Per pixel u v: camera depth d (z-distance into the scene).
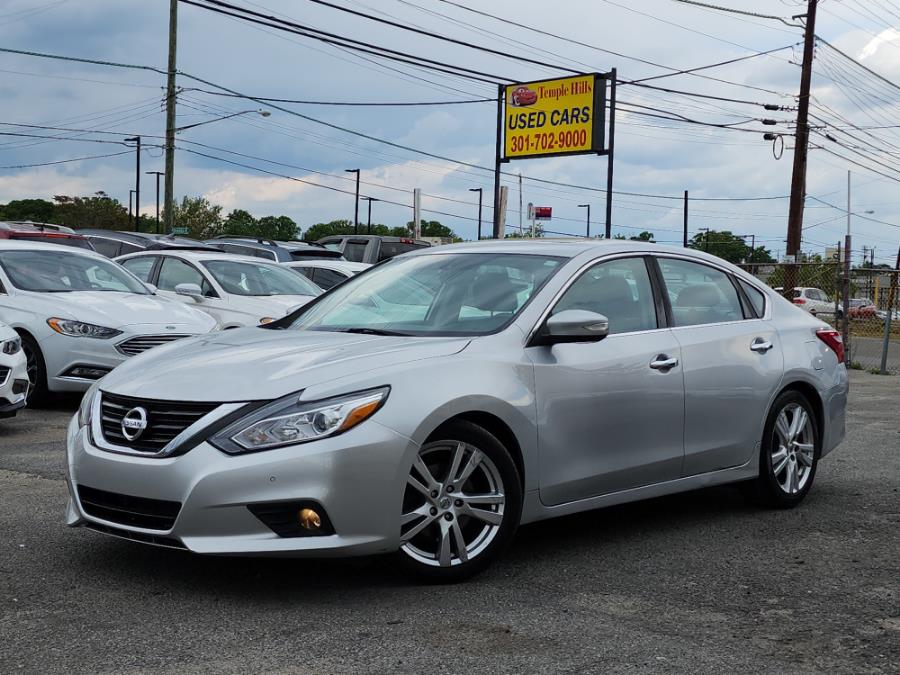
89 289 10.48
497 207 31.16
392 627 3.93
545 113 32.16
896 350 23.66
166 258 12.71
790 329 6.35
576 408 4.93
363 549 4.18
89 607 4.11
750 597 4.46
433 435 4.38
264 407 4.14
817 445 6.46
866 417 11.00
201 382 4.34
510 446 4.71
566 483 4.91
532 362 4.80
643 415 5.25
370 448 4.15
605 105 31.23
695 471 5.62
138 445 4.27
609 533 5.56
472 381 4.51
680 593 4.49
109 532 4.35
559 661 3.62
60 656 3.59
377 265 6.04
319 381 4.24
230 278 12.39
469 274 5.40
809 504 6.43
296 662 3.56
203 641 3.75
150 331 9.70
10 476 6.59
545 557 5.04
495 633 3.89
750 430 5.92
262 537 4.05
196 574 4.57
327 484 4.06
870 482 7.17
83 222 97.88
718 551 5.23
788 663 3.66
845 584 4.68
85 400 4.73
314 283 14.46
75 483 4.44
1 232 13.50
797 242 32.59
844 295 18.88
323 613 4.08
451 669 3.53
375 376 4.30
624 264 5.57
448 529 4.46
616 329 5.30
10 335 8.23
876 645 3.87
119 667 3.49
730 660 3.68
